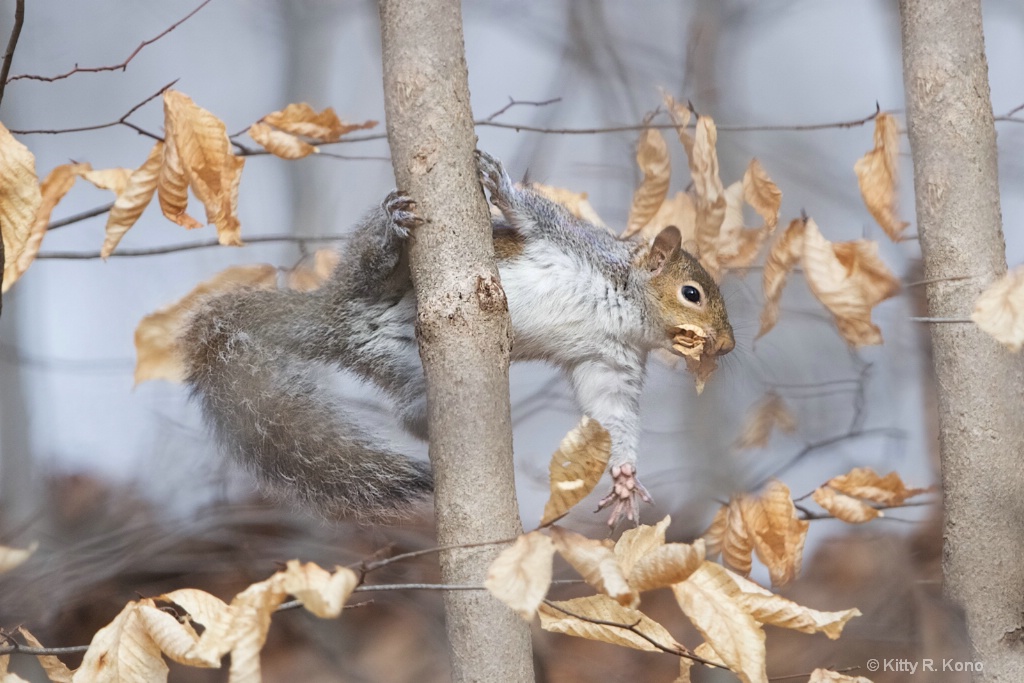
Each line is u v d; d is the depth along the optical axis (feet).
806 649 34.40
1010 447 23.76
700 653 20.98
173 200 24.86
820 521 41.96
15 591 37.01
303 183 56.34
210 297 32.45
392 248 28.35
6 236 20.38
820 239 28.22
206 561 38.14
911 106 24.71
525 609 16.89
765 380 42.68
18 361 43.50
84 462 44.45
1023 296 20.30
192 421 42.73
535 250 30.83
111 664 18.93
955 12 24.36
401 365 30.45
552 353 31.96
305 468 30.12
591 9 55.77
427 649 39.75
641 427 32.40
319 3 64.54
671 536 37.70
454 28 21.77
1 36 54.03
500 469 20.39
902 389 42.11
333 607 17.10
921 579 33.63
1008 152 41.83
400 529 39.27
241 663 17.35
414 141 21.45
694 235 33.68
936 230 24.29
